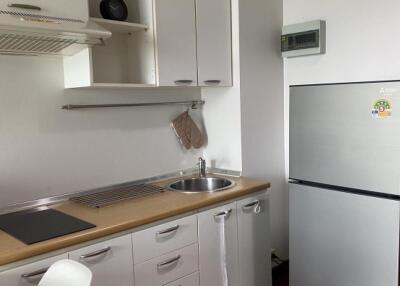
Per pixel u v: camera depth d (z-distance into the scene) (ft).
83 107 7.64
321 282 8.03
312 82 9.38
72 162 7.64
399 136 6.68
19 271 5.07
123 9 7.51
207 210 7.36
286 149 10.13
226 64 8.82
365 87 7.04
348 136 7.33
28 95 7.03
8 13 5.29
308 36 9.04
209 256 7.47
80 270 4.37
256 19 9.16
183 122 9.34
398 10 7.82
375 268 7.16
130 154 8.56
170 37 7.69
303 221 8.18
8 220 6.37
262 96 9.47
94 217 6.41
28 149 7.06
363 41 8.39
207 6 8.32
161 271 6.68
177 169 9.52
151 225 6.48
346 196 7.42
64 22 5.78
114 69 8.23
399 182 6.74
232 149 9.28
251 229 8.30
